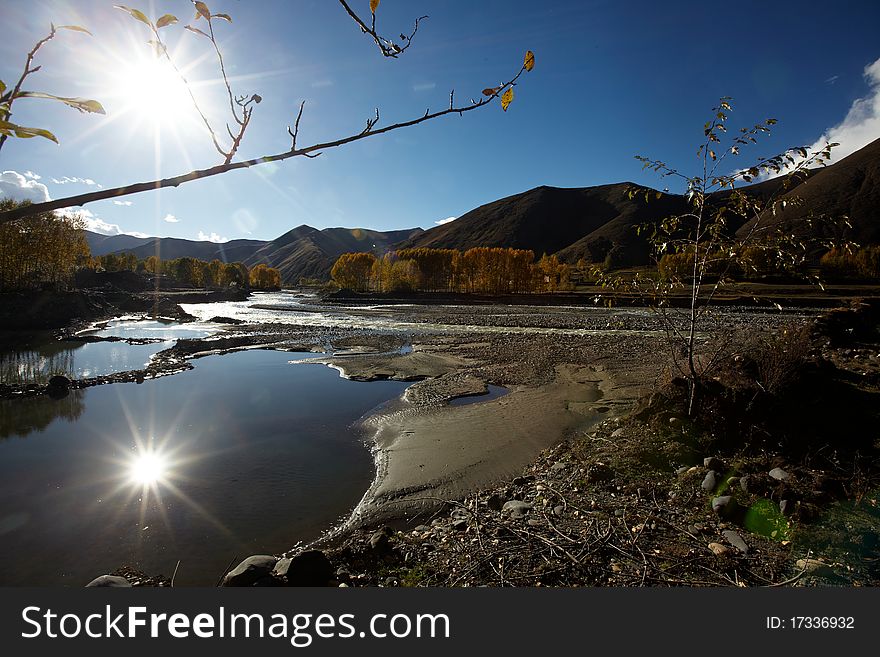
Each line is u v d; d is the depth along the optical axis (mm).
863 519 5613
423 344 29156
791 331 11875
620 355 22766
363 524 7727
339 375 20469
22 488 9312
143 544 7230
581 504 6750
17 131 822
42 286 47281
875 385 10180
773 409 8234
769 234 6844
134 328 40094
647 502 6645
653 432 8586
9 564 6695
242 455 11047
